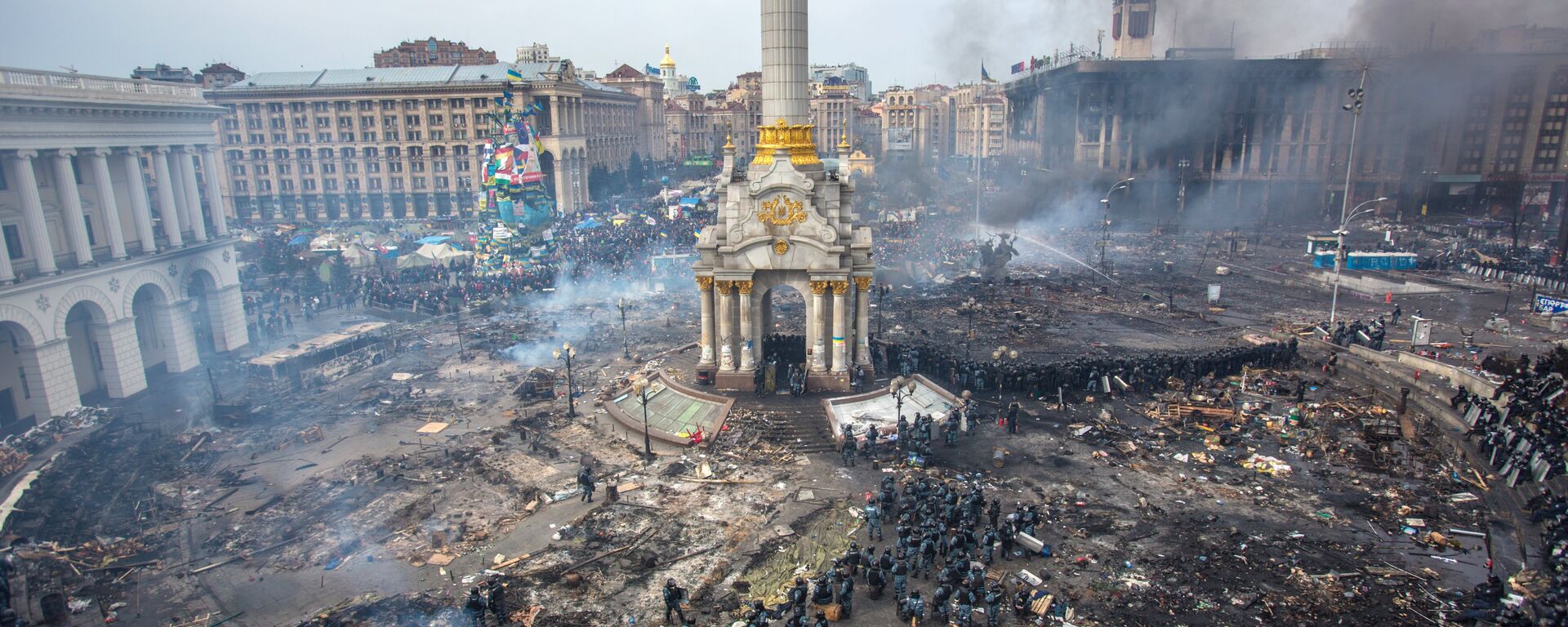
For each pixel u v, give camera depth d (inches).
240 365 2802.7
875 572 1386.6
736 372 2333.9
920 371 2573.8
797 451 2026.3
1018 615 1327.5
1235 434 2096.5
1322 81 6082.7
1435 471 1839.3
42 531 1641.2
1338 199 6259.8
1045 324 3282.5
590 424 2262.6
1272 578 1437.0
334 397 2522.1
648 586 1451.8
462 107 6648.6
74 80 2388.0
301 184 6811.0
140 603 1413.6
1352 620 1311.5
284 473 1963.6
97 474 1932.8
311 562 1545.3
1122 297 3730.3
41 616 1368.1
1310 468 1889.8
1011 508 1715.1
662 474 1909.4
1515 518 1589.6
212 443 2143.2
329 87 6579.7
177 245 2783.0
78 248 2402.8
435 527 1676.9
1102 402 2363.4
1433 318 3240.7
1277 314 3403.1
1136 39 6742.1
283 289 3946.9
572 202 6993.1
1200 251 4931.1
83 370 2534.5
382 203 6850.4
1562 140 5905.5
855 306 2391.7
